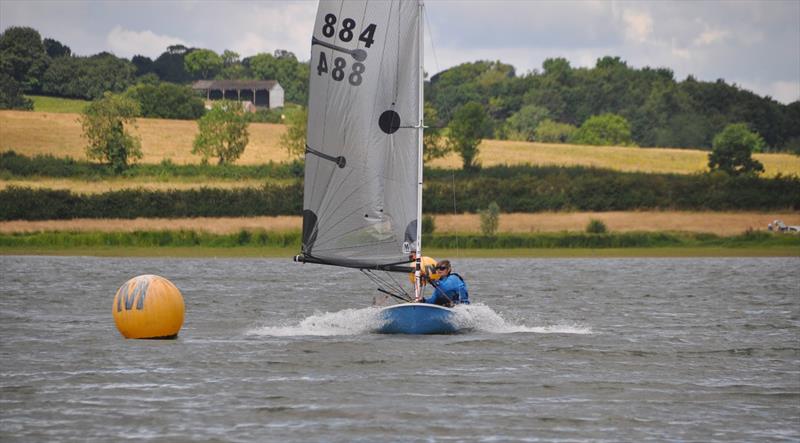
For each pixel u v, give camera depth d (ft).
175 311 276.21
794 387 212.23
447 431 171.63
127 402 191.42
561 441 166.09
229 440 165.27
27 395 197.26
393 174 258.78
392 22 258.78
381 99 258.98
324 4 261.65
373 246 260.42
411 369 225.56
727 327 317.22
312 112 263.29
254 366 228.63
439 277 280.51
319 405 189.37
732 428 176.14
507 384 210.59
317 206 263.49
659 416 184.24
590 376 221.87
